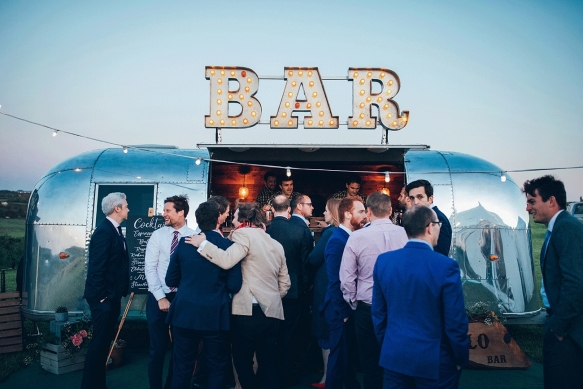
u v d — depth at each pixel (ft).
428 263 8.61
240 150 22.35
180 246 12.35
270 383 13.08
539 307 19.99
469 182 20.04
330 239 12.88
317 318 15.01
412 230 8.98
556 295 9.66
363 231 11.55
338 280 12.44
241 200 28.09
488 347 16.99
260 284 12.77
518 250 19.63
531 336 22.04
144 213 19.94
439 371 8.38
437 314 8.46
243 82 22.52
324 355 15.19
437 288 8.42
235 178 29.68
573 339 9.43
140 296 19.47
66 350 16.92
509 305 19.13
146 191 20.11
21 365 17.75
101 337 13.92
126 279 14.70
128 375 16.65
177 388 11.91
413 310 8.56
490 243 19.44
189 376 12.13
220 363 12.13
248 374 12.91
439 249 13.14
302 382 16.01
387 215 11.75
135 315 19.35
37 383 15.89
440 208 19.75
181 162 20.80
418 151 21.72
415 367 8.32
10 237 55.01
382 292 9.28
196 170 20.57
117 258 14.32
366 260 11.33
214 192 29.60
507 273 19.31
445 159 20.81
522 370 16.83
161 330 13.65
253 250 12.79
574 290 9.14
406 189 14.03
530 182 10.35
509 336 17.21
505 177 19.43
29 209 20.42
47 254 19.44
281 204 15.60
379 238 11.33
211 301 11.86
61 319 18.25
